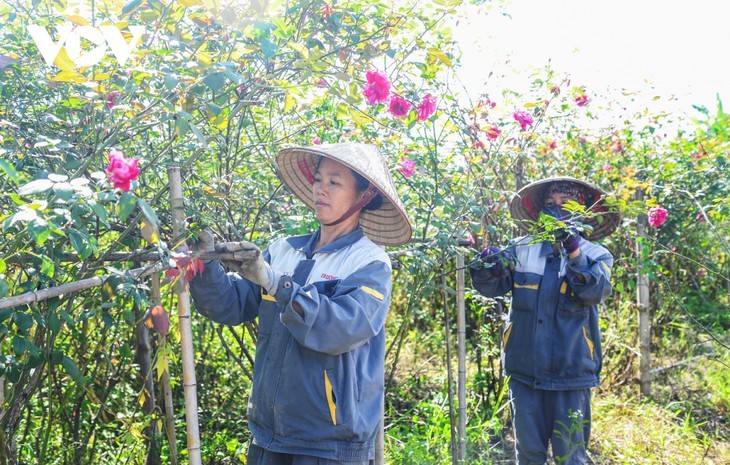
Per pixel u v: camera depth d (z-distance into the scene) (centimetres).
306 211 349
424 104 293
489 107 375
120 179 169
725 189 554
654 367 595
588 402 340
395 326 605
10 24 252
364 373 219
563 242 320
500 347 452
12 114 242
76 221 183
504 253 340
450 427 382
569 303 330
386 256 227
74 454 318
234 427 400
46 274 193
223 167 325
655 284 624
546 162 568
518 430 341
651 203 372
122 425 343
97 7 223
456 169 350
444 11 275
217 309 227
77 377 226
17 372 211
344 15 261
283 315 197
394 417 441
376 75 256
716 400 529
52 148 208
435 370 559
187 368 210
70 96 227
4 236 212
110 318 219
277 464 219
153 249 227
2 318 196
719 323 656
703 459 423
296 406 210
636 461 418
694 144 564
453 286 522
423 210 350
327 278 223
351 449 213
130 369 366
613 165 557
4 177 230
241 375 434
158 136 289
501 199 394
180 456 349
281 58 255
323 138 355
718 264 680
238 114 298
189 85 213
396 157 350
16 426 241
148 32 226
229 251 190
